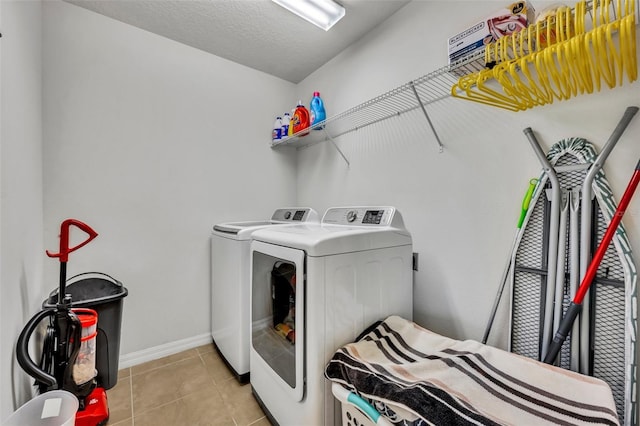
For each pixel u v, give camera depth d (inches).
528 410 29.3
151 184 79.6
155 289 80.2
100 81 72.1
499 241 51.5
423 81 51.7
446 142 60.0
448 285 59.6
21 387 45.0
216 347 85.5
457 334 57.9
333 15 70.9
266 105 102.4
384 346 44.5
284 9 70.3
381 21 73.9
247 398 61.8
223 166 92.7
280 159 106.4
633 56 29.9
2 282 37.6
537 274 44.6
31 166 55.0
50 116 65.6
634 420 34.2
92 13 71.1
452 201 58.9
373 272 50.8
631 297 35.4
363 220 61.1
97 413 52.7
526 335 45.5
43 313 44.9
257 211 100.5
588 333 38.6
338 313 45.9
